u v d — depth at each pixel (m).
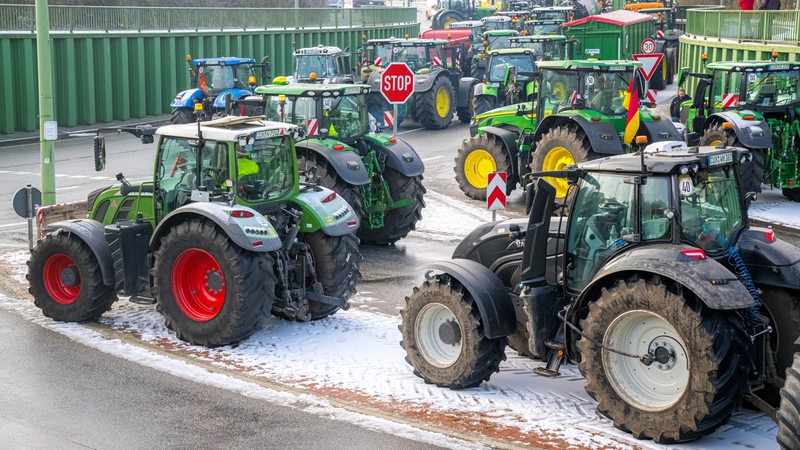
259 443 7.93
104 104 32.97
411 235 16.66
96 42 32.56
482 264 10.12
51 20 30.61
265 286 10.34
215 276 10.40
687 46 35.78
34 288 11.44
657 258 7.82
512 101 24.44
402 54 31.69
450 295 9.08
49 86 15.80
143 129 11.18
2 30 28.94
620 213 8.41
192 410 8.66
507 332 8.98
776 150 18.39
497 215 17.97
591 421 8.38
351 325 11.30
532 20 40.34
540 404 8.78
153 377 9.50
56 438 8.05
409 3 78.44
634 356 7.97
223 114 26.25
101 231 11.27
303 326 11.27
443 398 8.93
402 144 15.88
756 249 8.48
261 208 10.93
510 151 18.77
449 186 21.09
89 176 22.41
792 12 26.75
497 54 28.33
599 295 8.35
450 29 41.06
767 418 8.48
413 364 9.42
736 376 7.69
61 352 10.24
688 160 8.11
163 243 10.56
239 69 29.03
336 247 11.30
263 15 41.25
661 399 7.93
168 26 35.69
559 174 8.71
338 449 7.79
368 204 15.36
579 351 8.58
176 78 36.50
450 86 30.89
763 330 7.98
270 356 10.19
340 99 15.46
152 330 11.12
